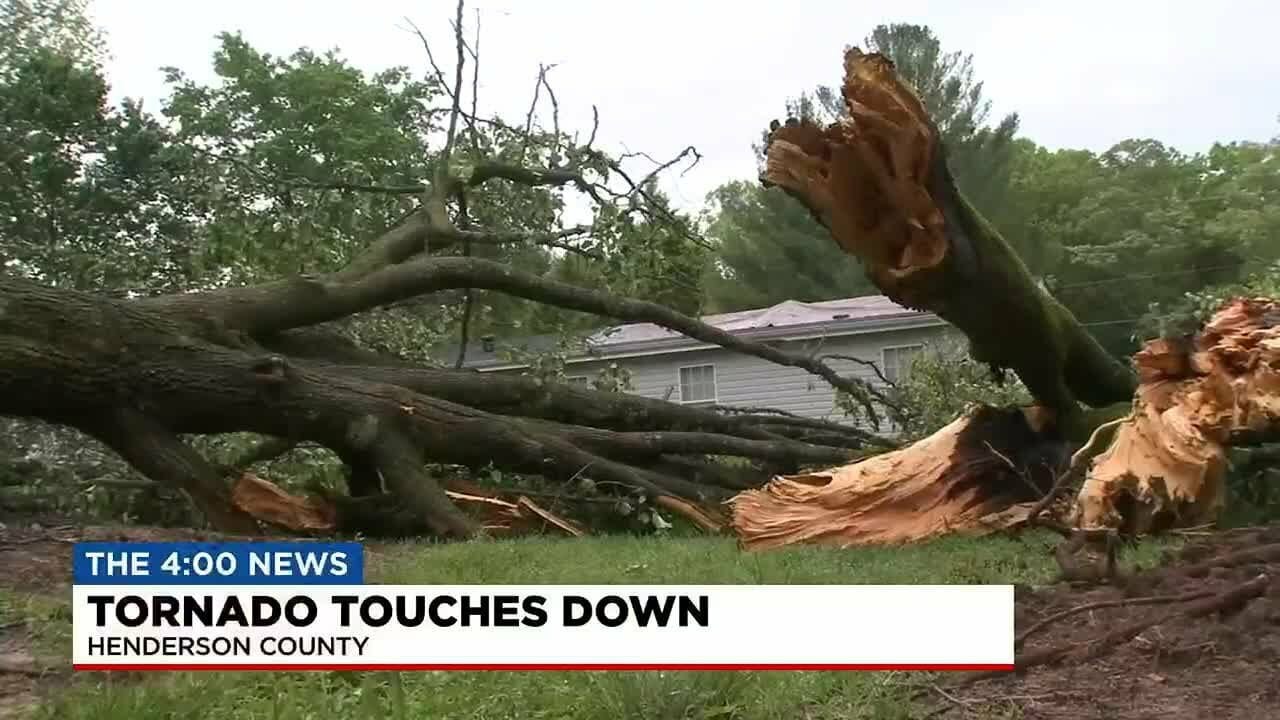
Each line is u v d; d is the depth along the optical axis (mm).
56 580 5805
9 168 15883
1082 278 35438
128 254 11805
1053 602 4680
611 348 26594
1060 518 7359
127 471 10758
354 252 12148
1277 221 35906
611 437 10727
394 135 21312
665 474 11102
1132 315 34875
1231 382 6691
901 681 3662
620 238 12109
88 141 16375
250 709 3641
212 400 8523
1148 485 6727
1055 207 41688
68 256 11617
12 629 4766
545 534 9438
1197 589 4594
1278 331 6699
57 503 9805
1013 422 8180
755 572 5746
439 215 11672
